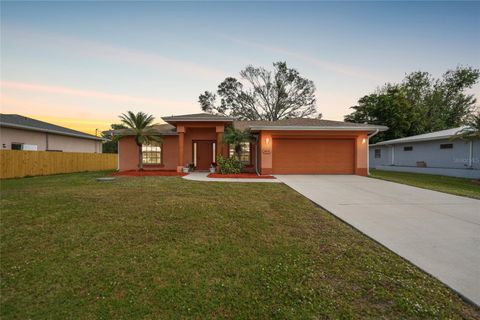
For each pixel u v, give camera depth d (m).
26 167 13.73
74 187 9.13
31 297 2.71
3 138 15.50
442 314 2.39
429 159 18.12
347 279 3.04
